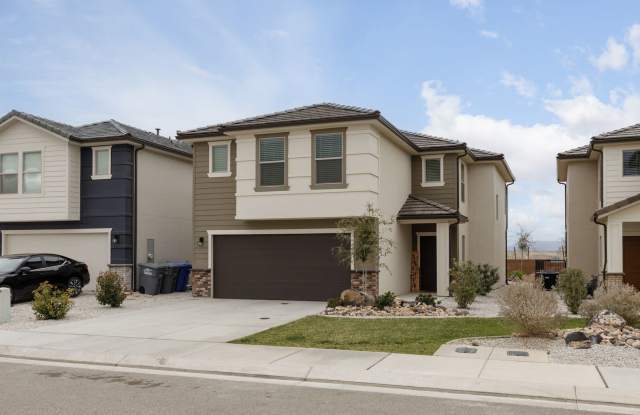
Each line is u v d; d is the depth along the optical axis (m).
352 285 18.38
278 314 15.66
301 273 19.28
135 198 22.05
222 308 17.20
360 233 16.42
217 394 7.85
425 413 6.93
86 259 22.02
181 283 22.48
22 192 21.89
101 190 21.86
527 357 9.76
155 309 17.00
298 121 18.02
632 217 17.42
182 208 25.16
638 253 21.19
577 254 23.22
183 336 12.10
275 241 19.66
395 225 20.31
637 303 12.23
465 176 24.45
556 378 8.35
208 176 20.61
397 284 20.41
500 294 12.09
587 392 7.65
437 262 20.22
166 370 9.48
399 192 20.94
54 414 6.91
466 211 24.53
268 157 18.80
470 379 8.37
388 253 19.05
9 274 18.14
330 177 18.08
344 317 14.52
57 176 21.52
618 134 19.77
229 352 10.38
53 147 21.59
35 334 12.55
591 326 11.57
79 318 15.11
